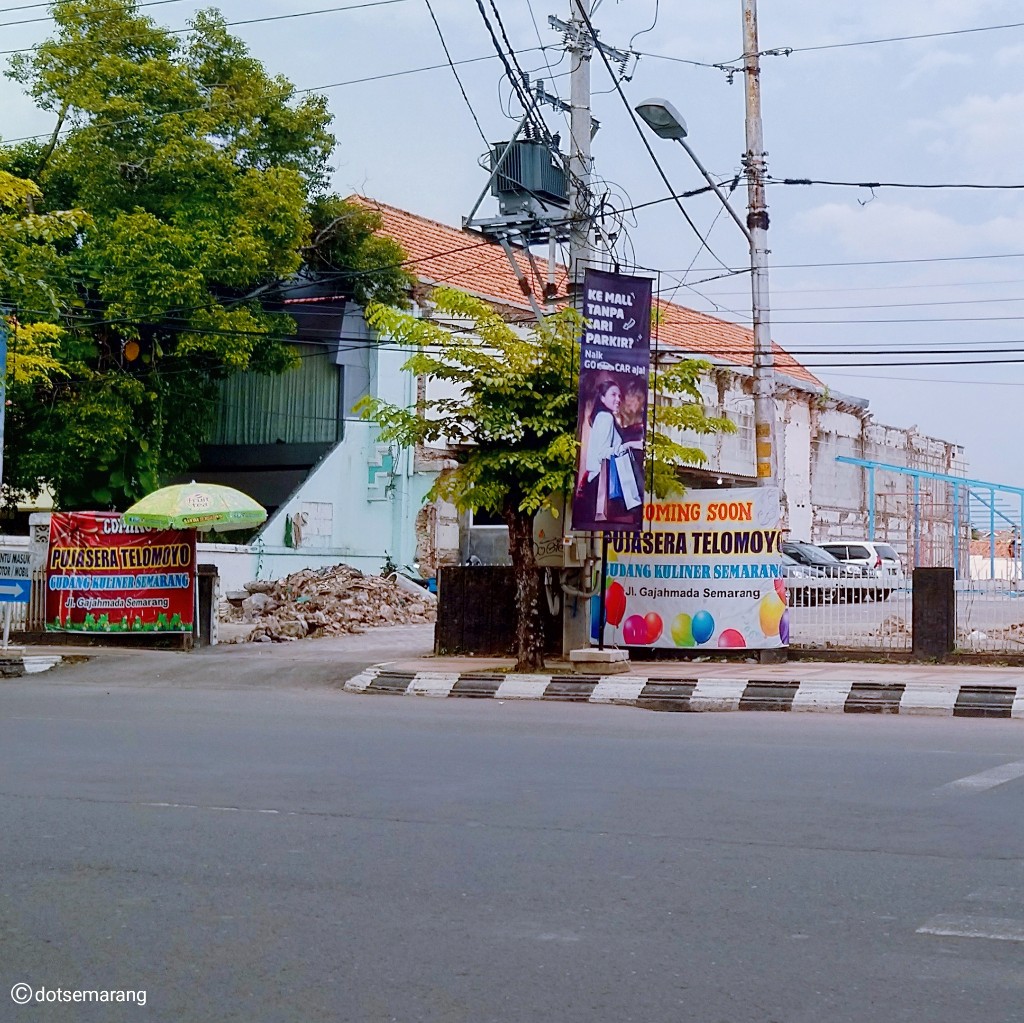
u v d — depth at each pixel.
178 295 26.06
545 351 16.12
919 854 6.61
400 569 31.45
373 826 7.36
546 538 17.67
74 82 26.52
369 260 30.80
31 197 21.69
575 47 17.88
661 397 19.67
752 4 19.23
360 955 5.07
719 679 14.59
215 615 21.17
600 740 11.01
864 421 47.12
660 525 17.31
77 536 20.81
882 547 36.09
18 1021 4.44
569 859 6.55
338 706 14.17
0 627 21.12
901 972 4.80
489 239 21.53
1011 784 8.60
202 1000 4.61
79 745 10.72
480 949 5.12
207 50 28.45
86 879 6.25
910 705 13.43
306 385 32.59
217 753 10.23
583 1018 4.37
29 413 28.12
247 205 27.23
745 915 5.55
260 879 6.21
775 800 8.05
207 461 33.81
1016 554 39.00
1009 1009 4.42
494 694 15.30
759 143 19.23
